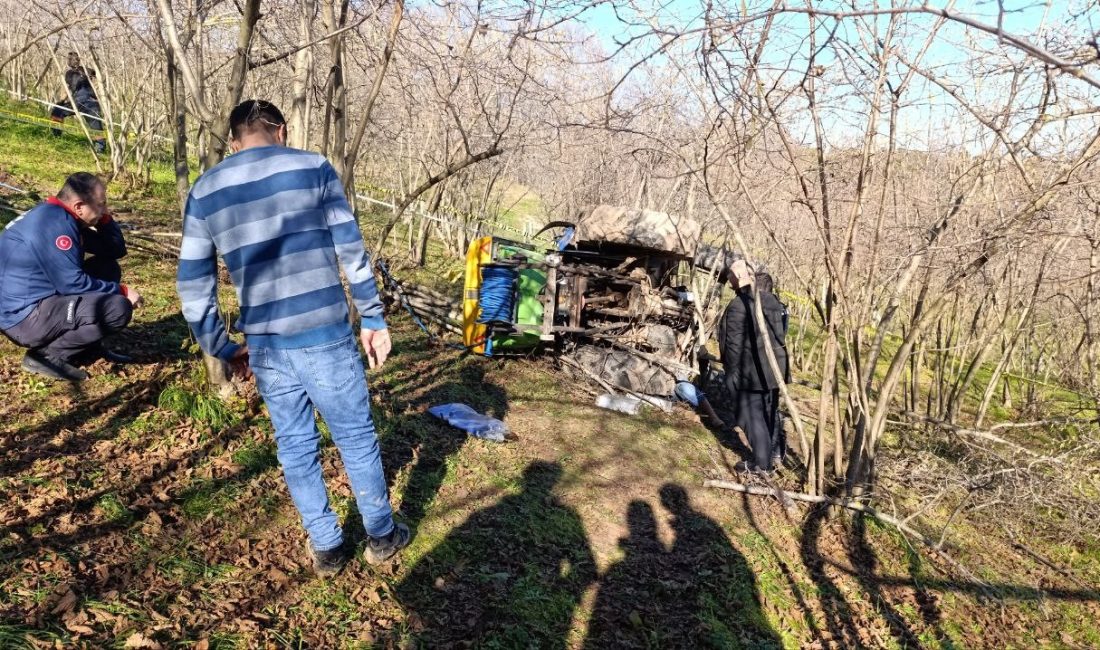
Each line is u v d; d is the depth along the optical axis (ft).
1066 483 16.47
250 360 8.61
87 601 7.92
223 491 10.77
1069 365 27.07
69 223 12.67
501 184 44.42
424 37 14.56
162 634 7.77
